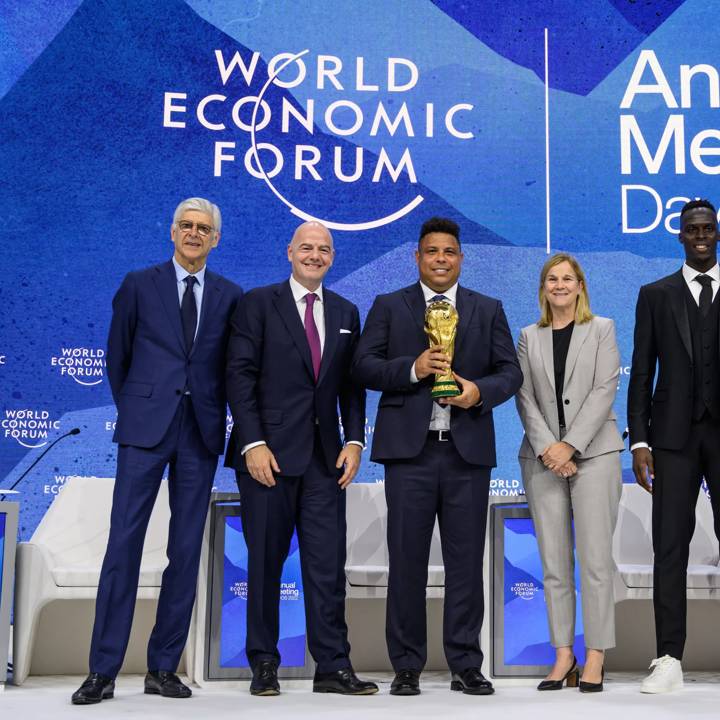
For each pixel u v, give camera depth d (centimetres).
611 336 330
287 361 312
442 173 485
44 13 473
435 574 350
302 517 312
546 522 323
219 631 330
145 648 384
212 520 335
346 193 480
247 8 486
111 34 476
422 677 362
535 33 492
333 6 491
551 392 328
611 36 493
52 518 375
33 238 461
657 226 485
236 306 324
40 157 465
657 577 323
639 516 398
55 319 459
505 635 338
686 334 327
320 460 312
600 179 486
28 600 335
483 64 491
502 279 479
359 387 325
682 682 324
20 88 468
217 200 474
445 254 320
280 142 481
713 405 321
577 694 305
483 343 320
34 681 352
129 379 310
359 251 478
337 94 486
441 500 311
